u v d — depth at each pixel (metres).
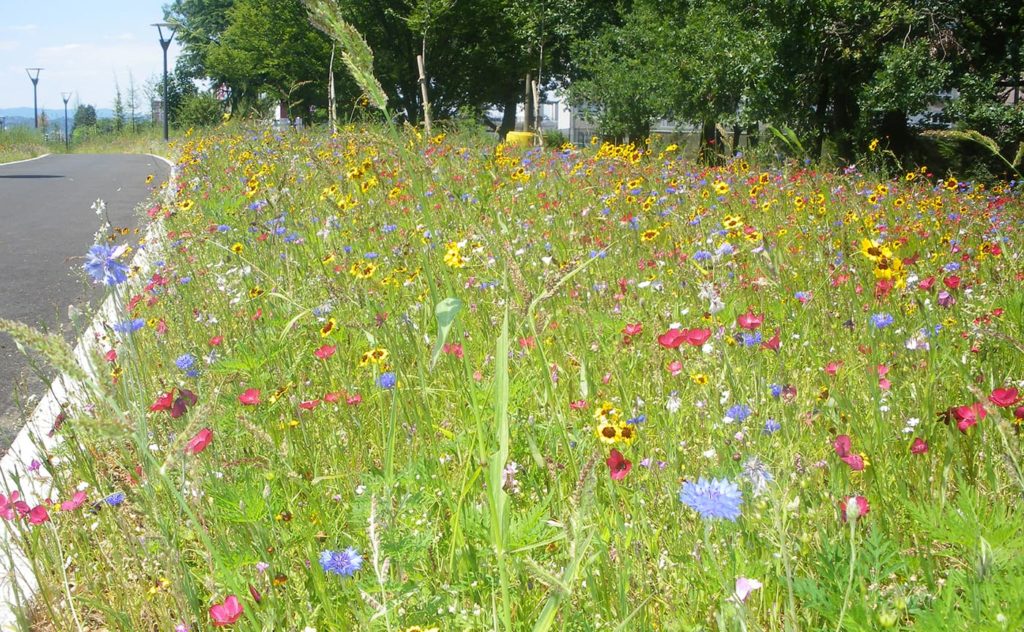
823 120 21.03
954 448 2.79
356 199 6.53
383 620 2.12
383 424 3.26
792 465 2.60
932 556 2.40
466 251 5.11
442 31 41.47
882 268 4.03
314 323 4.30
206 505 2.72
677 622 2.12
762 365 3.45
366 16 41.25
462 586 2.29
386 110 2.33
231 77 55.66
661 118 25.98
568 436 2.76
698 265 4.58
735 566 2.12
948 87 18.78
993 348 3.56
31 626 2.74
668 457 2.70
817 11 19.59
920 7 18.84
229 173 10.88
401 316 3.92
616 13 35.81
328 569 2.13
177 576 2.15
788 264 5.33
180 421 3.05
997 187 11.59
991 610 1.89
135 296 4.93
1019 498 2.44
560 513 2.49
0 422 4.49
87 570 2.77
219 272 5.95
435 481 2.76
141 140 53.03
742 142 25.83
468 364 2.23
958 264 5.20
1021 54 18.33
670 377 3.41
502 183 7.38
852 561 1.77
